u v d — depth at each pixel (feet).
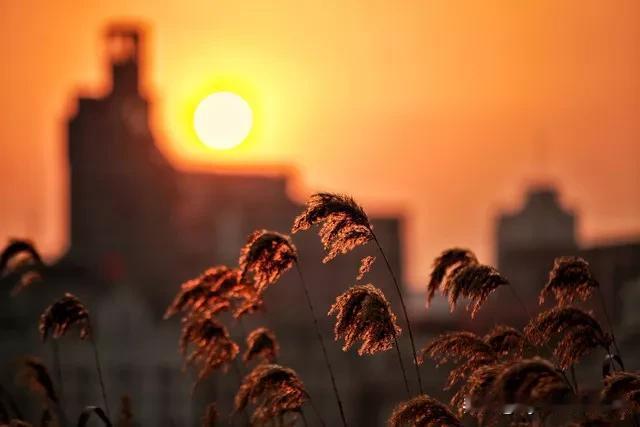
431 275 120.98
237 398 124.88
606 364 115.14
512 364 104.17
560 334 116.26
